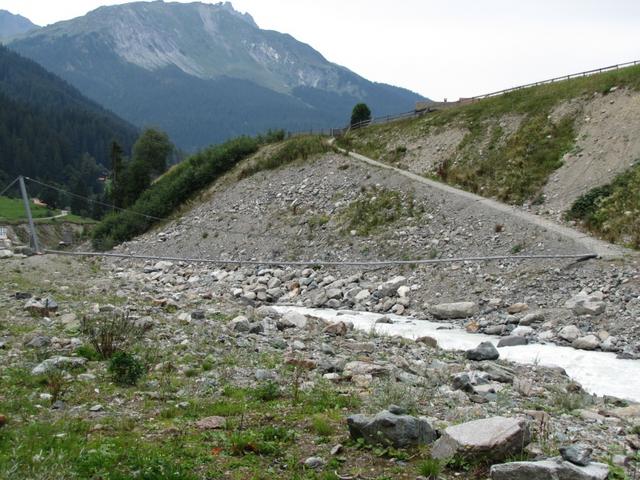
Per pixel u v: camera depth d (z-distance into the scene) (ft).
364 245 142.51
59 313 67.82
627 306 84.58
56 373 43.34
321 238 155.02
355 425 32.09
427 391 44.93
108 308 70.59
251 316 78.95
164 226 208.85
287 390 43.09
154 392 41.16
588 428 38.65
